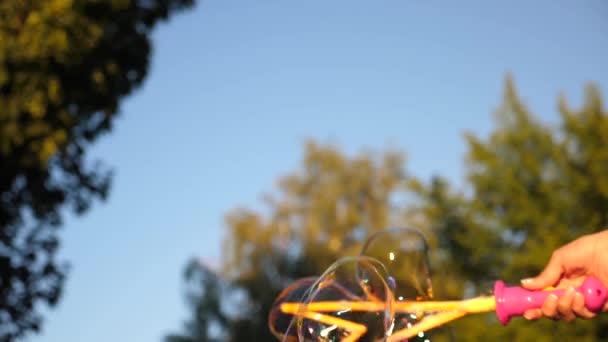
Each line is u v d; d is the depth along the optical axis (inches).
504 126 576.4
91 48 315.3
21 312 352.2
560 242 503.5
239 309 1001.5
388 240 105.7
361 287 94.3
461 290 531.2
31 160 315.6
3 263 346.9
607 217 518.0
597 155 530.3
